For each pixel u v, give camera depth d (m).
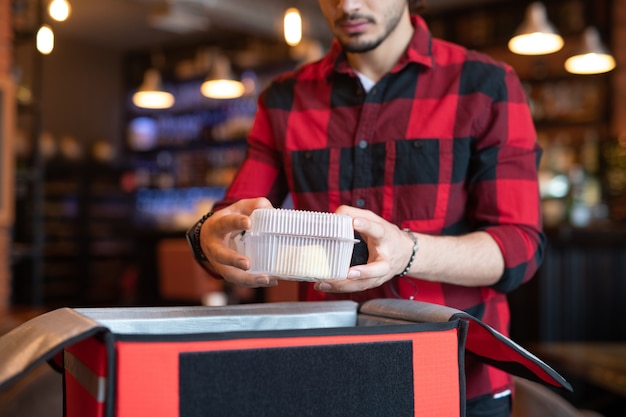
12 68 4.22
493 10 6.98
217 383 0.65
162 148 9.13
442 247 1.03
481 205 1.21
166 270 5.67
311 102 1.31
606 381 2.81
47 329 0.68
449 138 1.22
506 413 1.21
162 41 8.88
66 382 0.79
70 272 8.11
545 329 4.16
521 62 6.85
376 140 1.25
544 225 4.22
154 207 9.19
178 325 0.87
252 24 7.09
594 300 4.27
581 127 6.47
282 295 1.90
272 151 1.36
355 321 0.98
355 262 0.91
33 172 4.60
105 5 7.38
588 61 5.43
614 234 4.27
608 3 6.37
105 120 9.19
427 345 0.75
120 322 0.84
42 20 4.14
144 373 0.64
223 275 0.92
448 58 1.27
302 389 0.69
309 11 7.37
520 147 1.22
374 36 1.18
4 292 4.14
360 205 1.25
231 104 8.62
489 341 0.87
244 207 0.97
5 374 0.62
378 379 0.72
